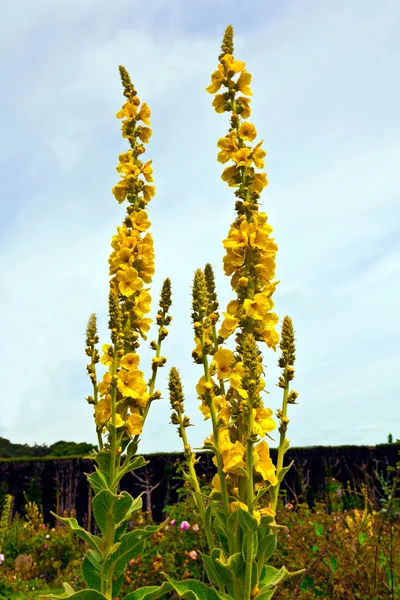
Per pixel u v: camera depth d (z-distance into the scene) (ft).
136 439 11.34
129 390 11.32
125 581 16.80
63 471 45.83
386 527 15.14
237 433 9.23
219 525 9.15
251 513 8.27
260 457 9.03
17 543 32.63
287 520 17.90
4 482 45.75
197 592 8.78
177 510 20.59
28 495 45.32
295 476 36.83
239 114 10.88
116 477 10.79
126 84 14.14
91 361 12.53
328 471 36.88
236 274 9.86
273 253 9.73
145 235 12.83
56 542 31.71
